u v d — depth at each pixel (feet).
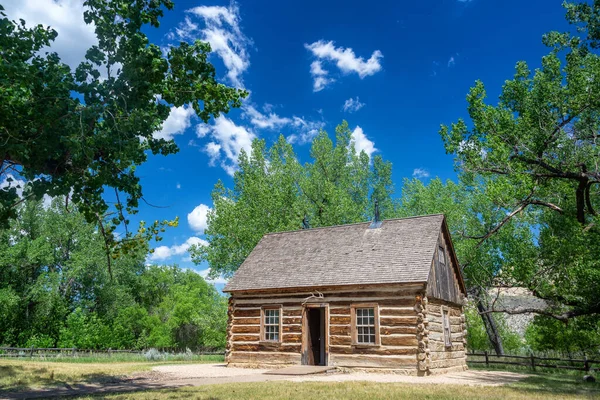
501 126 75.56
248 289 72.84
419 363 57.62
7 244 132.46
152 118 31.48
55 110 27.61
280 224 118.21
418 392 39.29
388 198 156.25
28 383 46.52
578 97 68.90
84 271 144.56
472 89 76.38
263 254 81.97
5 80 25.58
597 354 92.73
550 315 79.15
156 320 176.45
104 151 31.81
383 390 40.65
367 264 67.26
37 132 28.71
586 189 68.59
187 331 185.57
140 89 31.83
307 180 132.87
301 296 69.05
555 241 83.20
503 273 98.68
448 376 58.18
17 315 136.15
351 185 144.66
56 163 31.09
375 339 61.52
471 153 75.15
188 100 36.14
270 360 68.74
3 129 26.68
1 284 129.18
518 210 74.49
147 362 88.63
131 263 168.14
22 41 27.99
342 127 147.64
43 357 89.86
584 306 75.00
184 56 35.01
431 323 61.87
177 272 229.66
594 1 64.54
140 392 39.37
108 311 156.87
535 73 74.69
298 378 53.62
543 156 74.08
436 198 133.39
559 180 78.13
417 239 68.80
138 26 32.42
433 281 64.95
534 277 86.07
